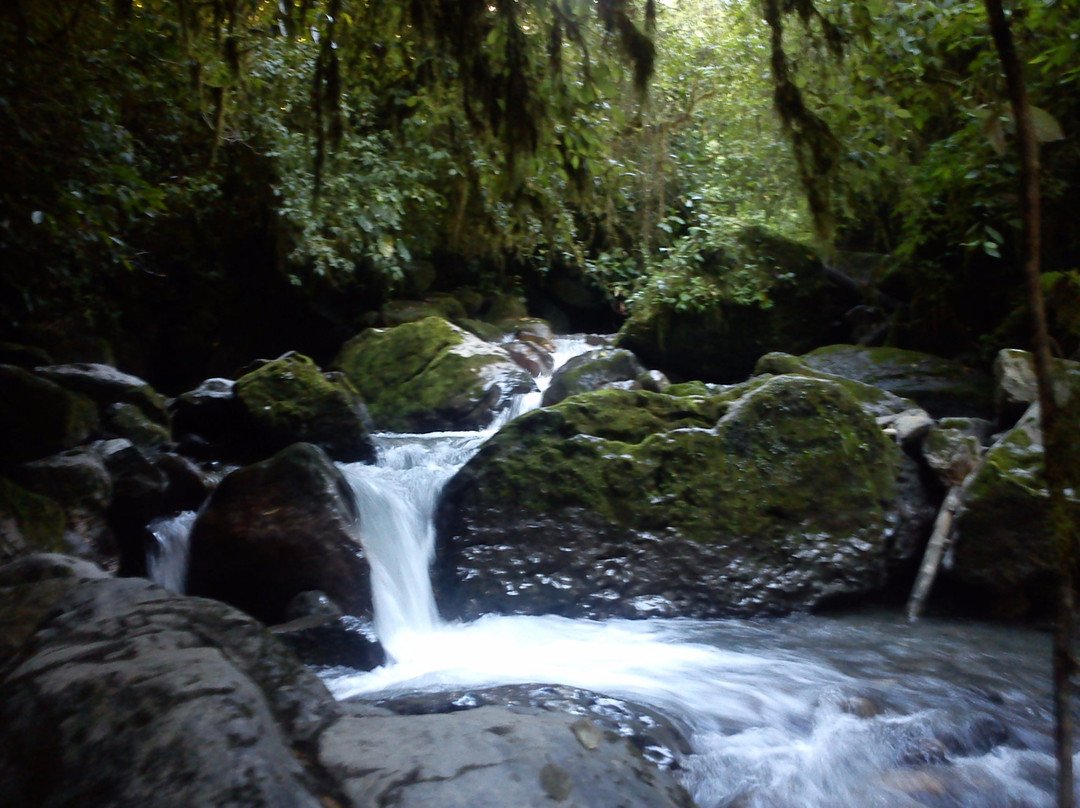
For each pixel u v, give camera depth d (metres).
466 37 4.30
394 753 2.30
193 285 13.03
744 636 6.14
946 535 6.99
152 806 1.91
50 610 2.94
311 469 6.29
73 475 6.21
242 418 8.88
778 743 4.34
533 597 6.57
